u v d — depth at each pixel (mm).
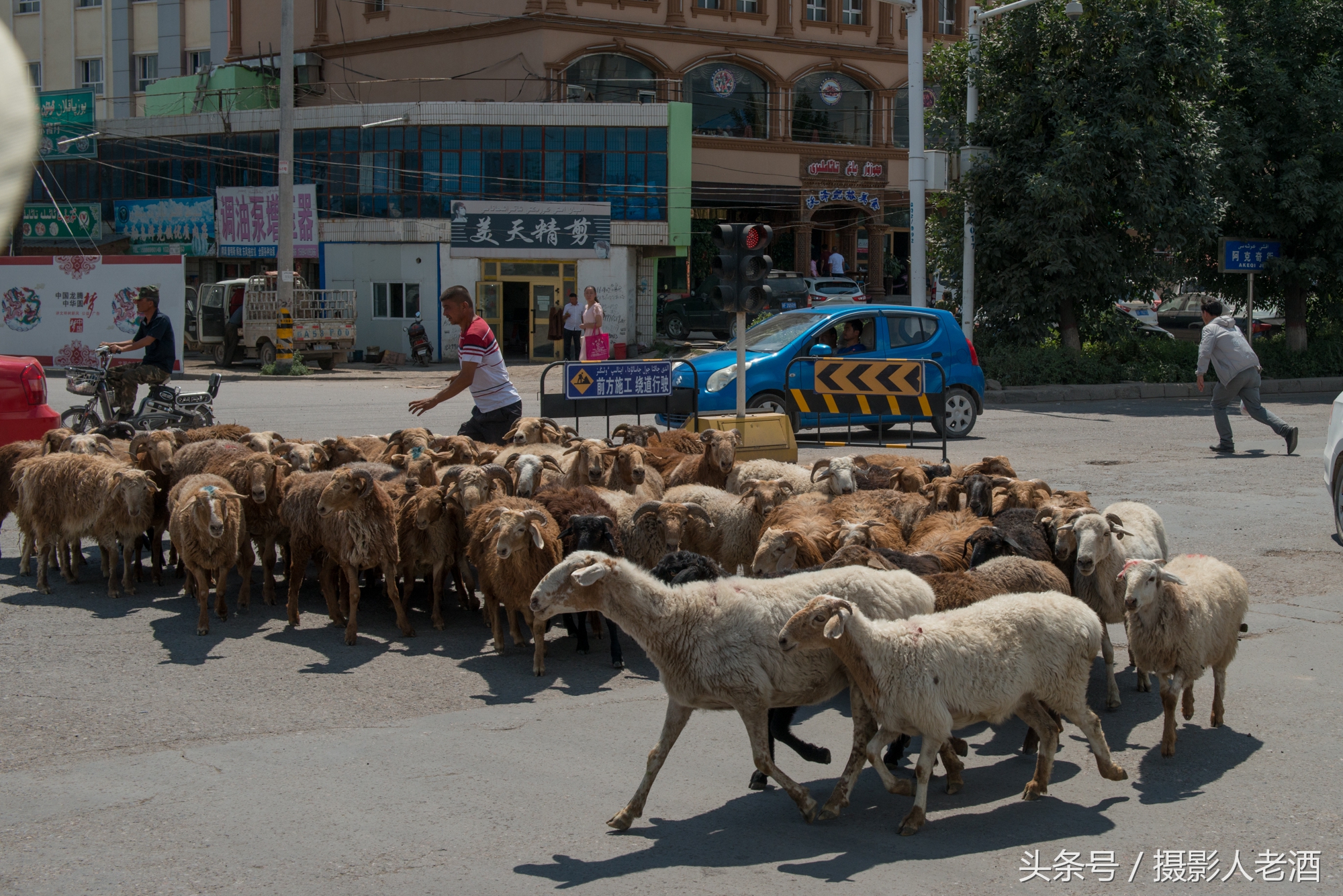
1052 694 5742
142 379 15164
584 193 39031
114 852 4949
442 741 6406
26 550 10172
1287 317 31406
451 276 38531
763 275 13047
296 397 24703
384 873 4781
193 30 50781
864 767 6059
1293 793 5801
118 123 44219
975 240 26469
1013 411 23125
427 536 8773
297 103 47125
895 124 48375
